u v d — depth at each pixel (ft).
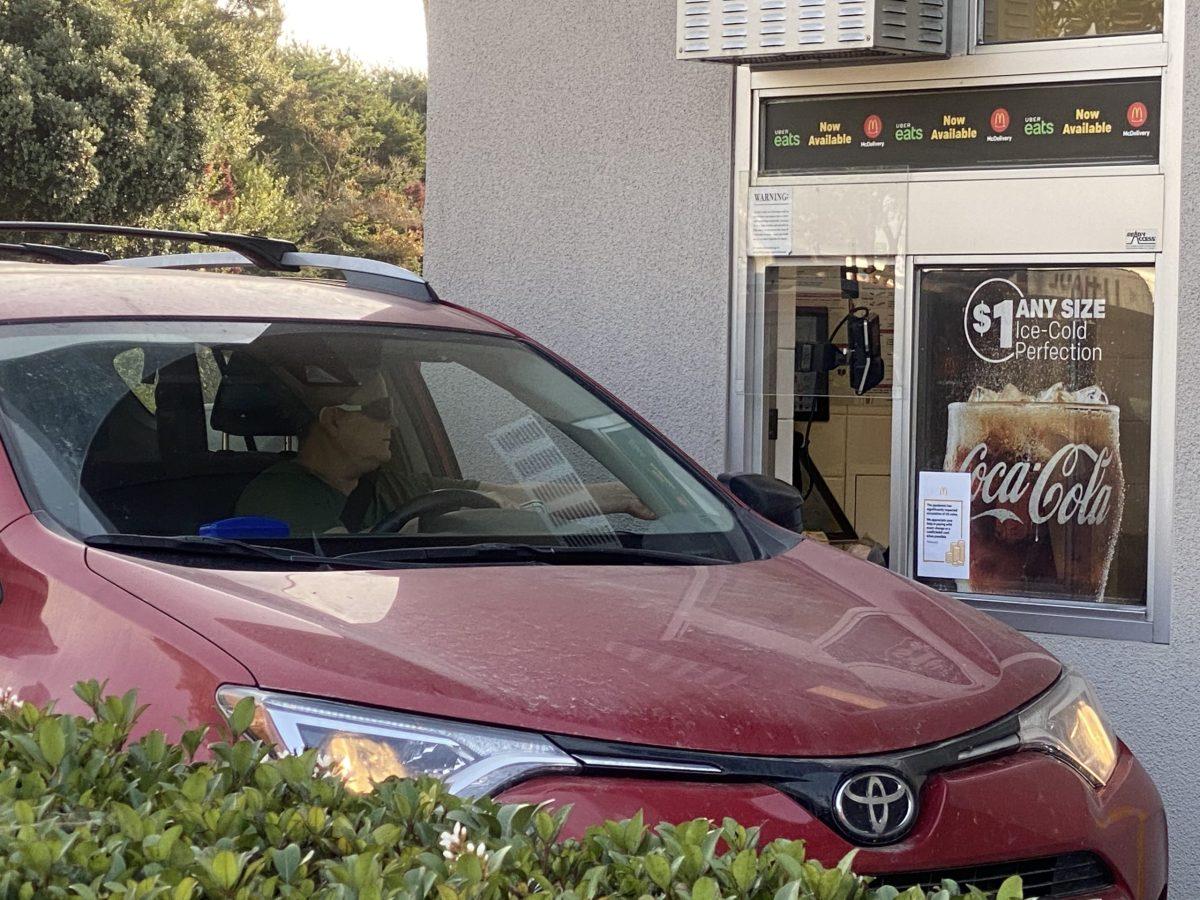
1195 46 19.27
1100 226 20.11
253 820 7.16
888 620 11.47
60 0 106.93
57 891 6.29
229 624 9.68
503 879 6.68
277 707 9.01
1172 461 19.38
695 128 22.36
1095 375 20.39
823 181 21.77
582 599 10.80
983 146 20.88
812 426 22.11
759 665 10.02
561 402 14.67
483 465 14.24
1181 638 19.38
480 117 23.70
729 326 22.35
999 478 21.03
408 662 9.37
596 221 23.06
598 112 22.93
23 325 12.80
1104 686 19.94
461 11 23.70
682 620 10.60
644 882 6.86
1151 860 10.98
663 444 14.65
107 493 11.66
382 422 13.64
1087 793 10.62
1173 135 19.60
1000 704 10.59
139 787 7.64
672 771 9.04
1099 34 20.12
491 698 9.12
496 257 23.75
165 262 16.26
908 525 21.56
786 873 7.06
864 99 21.52
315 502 12.69
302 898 6.44
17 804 6.88
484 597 10.62
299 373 13.61
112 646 9.77
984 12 20.79
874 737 9.65
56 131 102.58
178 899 6.16
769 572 12.35
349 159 149.07
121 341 12.98
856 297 21.72
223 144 124.47
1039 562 20.84
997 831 9.86
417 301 15.85
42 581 10.46
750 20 21.02
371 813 7.46
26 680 9.94
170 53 110.73
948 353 21.30
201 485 12.26
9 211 104.12
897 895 7.01
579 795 8.81
